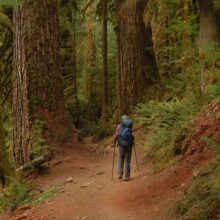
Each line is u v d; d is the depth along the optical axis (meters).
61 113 15.08
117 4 21.75
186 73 14.45
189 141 10.06
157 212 7.80
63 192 10.77
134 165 12.92
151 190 9.27
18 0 12.89
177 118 13.25
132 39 20.88
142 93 20.59
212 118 10.06
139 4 20.92
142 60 20.89
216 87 11.88
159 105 14.69
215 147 7.81
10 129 18.20
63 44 30.56
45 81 14.78
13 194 11.45
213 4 13.78
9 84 19.00
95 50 33.28
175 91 18.00
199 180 7.50
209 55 12.50
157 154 12.12
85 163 13.82
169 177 9.41
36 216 9.42
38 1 14.84
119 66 21.66
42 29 14.87
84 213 8.93
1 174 12.28
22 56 14.82
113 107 25.83
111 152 15.82
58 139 14.61
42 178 12.77
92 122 30.31
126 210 8.60
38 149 13.97
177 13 17.31
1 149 12.42
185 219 6.69
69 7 25.88
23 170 13.21
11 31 18.09
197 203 6.80
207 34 14.00
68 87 31.66
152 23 21.03
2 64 18.98
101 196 9.90
